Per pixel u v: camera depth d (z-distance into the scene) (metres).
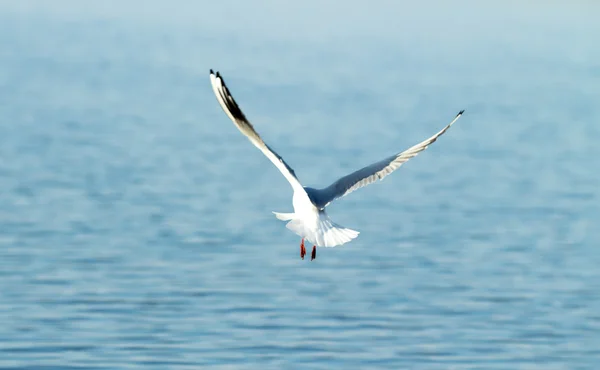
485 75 64.31
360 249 25.88
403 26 95.88
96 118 44.38
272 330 19.61
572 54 76.94
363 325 20.09
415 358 18.45
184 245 25.45
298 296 21.80
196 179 33.06
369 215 29.50
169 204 29.56
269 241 26.20
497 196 32.25
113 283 22.23
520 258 25.28
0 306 20.50
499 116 48.72
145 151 37.38
